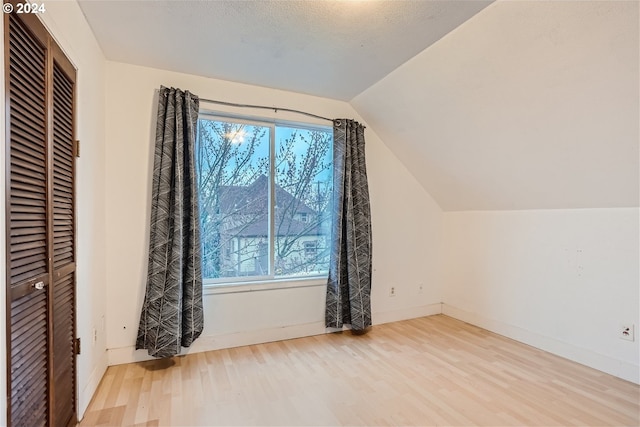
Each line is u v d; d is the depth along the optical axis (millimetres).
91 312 1931
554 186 2404
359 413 1780
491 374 2219
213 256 2697
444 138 2727
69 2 1575
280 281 2842
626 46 1479
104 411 1782
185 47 2150
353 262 2953
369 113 3070
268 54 2234
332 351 2605
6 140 1018
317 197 3119
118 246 2344
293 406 1844
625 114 1711
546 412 1783
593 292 2338
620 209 2201
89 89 1916
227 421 1708
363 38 2027
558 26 1577
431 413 1777
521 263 2822
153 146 2441
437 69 2229
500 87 2039
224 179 2740
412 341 2818
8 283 1026
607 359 2250
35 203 1235
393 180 3355
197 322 2416
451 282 3523
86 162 1858
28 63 1175
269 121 2875
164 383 2082
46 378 1324
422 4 1698
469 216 3316
